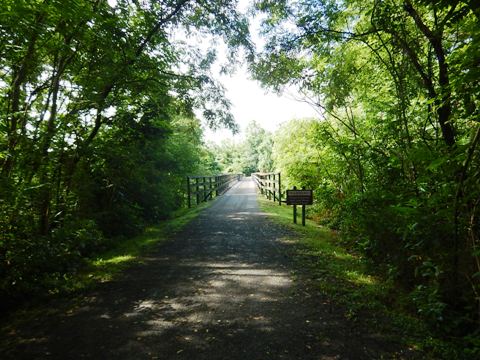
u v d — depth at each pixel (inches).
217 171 1290.6
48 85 220.7
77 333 124.3
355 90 257.1
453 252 130.1
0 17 144.7
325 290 162.9
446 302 130.0
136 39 272.2
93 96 245.9
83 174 268.4
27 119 201.2
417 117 206.7
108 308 147.1
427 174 156.5
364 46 238.5
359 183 272.8
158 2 290.0
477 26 103.6
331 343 113.5
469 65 107.5
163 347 112.9
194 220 394.9
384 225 184.9
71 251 208.4
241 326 127.2
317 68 246.8
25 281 164.1
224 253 240.7
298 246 256.1
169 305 149.3
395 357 104.8
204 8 313.0
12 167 182.7
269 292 162.7
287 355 106.5
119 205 312.5
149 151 389.1
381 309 140.3
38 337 121.6
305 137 448.1
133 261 225.0
